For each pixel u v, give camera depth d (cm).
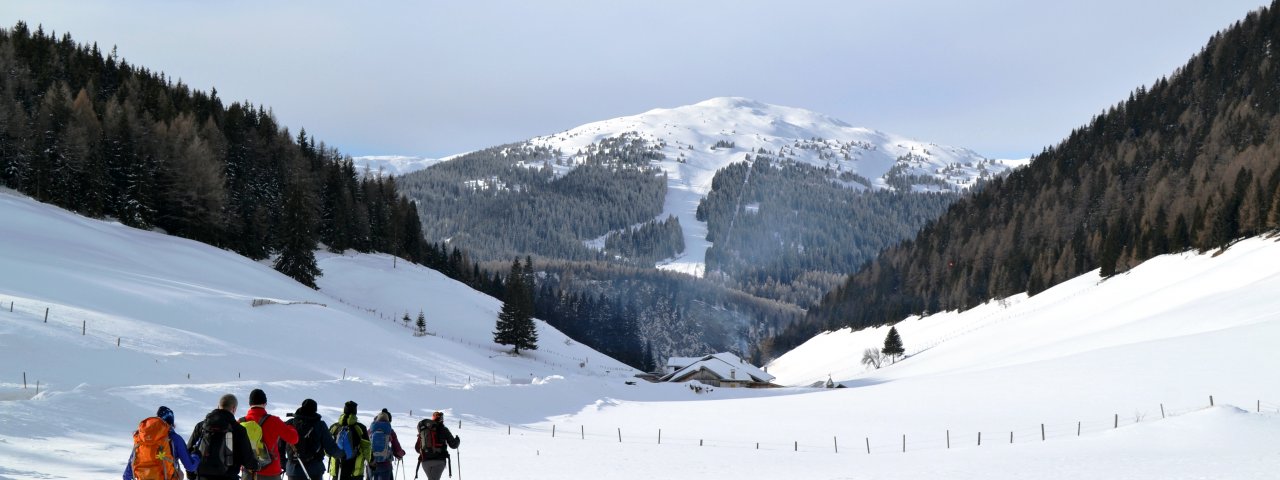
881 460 2716
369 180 15638
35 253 6212
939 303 16600
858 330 17612
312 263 9775
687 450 3100
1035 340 8919
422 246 15925
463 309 10819
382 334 7175
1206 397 4156
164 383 3697
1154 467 2102
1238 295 7312
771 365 17938
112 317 4669
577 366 9931
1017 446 2984
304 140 15275
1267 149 14162
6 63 12006
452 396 4484
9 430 2100
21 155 9150
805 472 2291
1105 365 5375
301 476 1173
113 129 10131
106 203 9450
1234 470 1989
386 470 1422
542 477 2017
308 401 1217
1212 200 11650
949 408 4753
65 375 3334
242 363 4506
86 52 14725
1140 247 12412
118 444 2158
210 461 988
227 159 12481
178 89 14838
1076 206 18862
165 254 8106
